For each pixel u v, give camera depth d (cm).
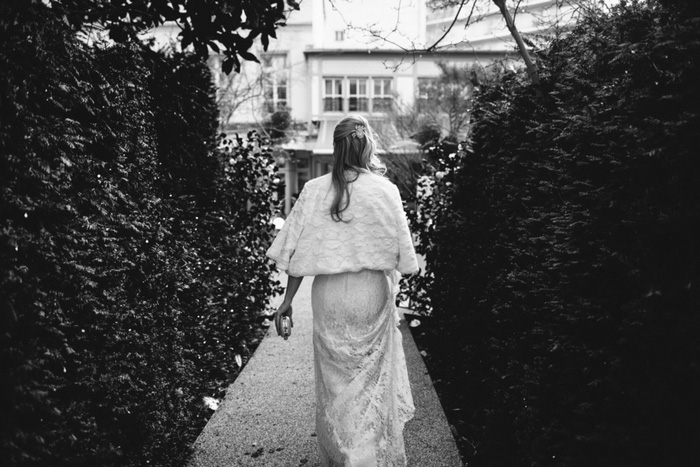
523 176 362
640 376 207
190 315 412
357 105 2670
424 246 671
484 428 328
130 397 262
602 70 274
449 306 507
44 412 190
